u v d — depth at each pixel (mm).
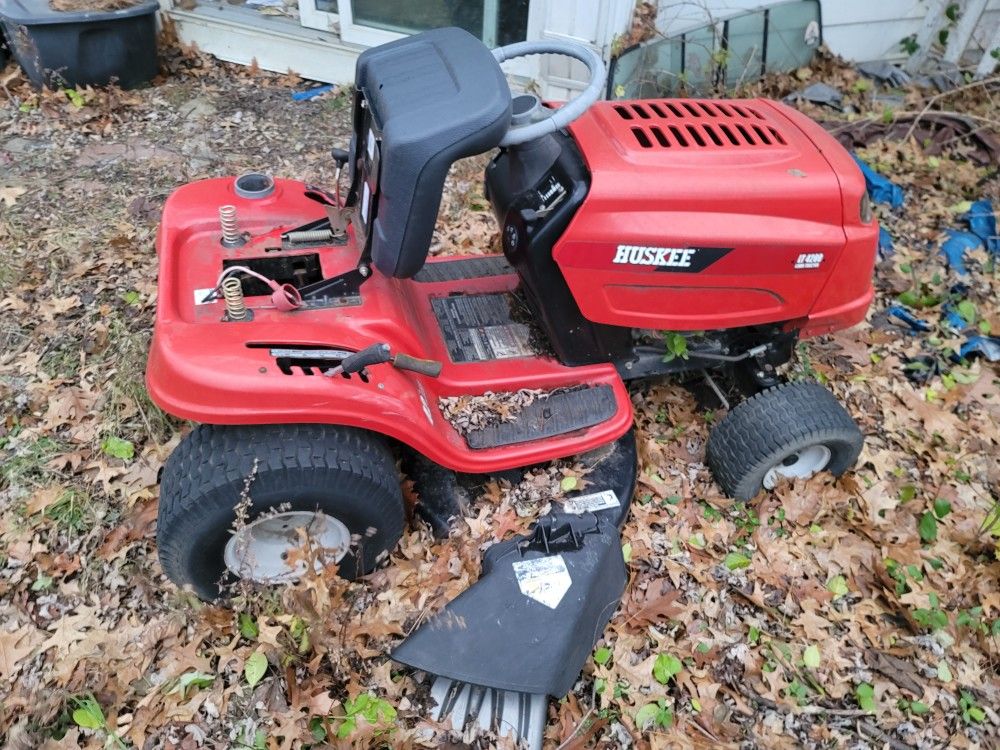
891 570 2664
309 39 5117
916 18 5793
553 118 2133
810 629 2484
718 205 2305
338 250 2389
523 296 2857
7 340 3188
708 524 2721
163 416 2875
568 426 2510
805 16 5508
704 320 2525
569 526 2371
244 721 2154
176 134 4641
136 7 4777
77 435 2842
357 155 2377
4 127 4535
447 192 4250
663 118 2477
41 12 4523
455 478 2604
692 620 2482
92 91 4781
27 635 2285
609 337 2582
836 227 2426
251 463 2006
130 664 2229
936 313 3812
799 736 2262
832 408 2617
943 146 5020
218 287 2178
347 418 2078
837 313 2627
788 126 2559
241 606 2279
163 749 2092
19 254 3607
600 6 4586
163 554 2125
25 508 2592
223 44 5305
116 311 3342
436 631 2172
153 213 3961
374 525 2234
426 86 2010
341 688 2238
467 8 4879
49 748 2037
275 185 2611
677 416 3080
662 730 2219
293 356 2051
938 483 3000
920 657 2465
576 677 2211
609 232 2266
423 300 2809
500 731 2127
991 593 2623
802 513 2738
